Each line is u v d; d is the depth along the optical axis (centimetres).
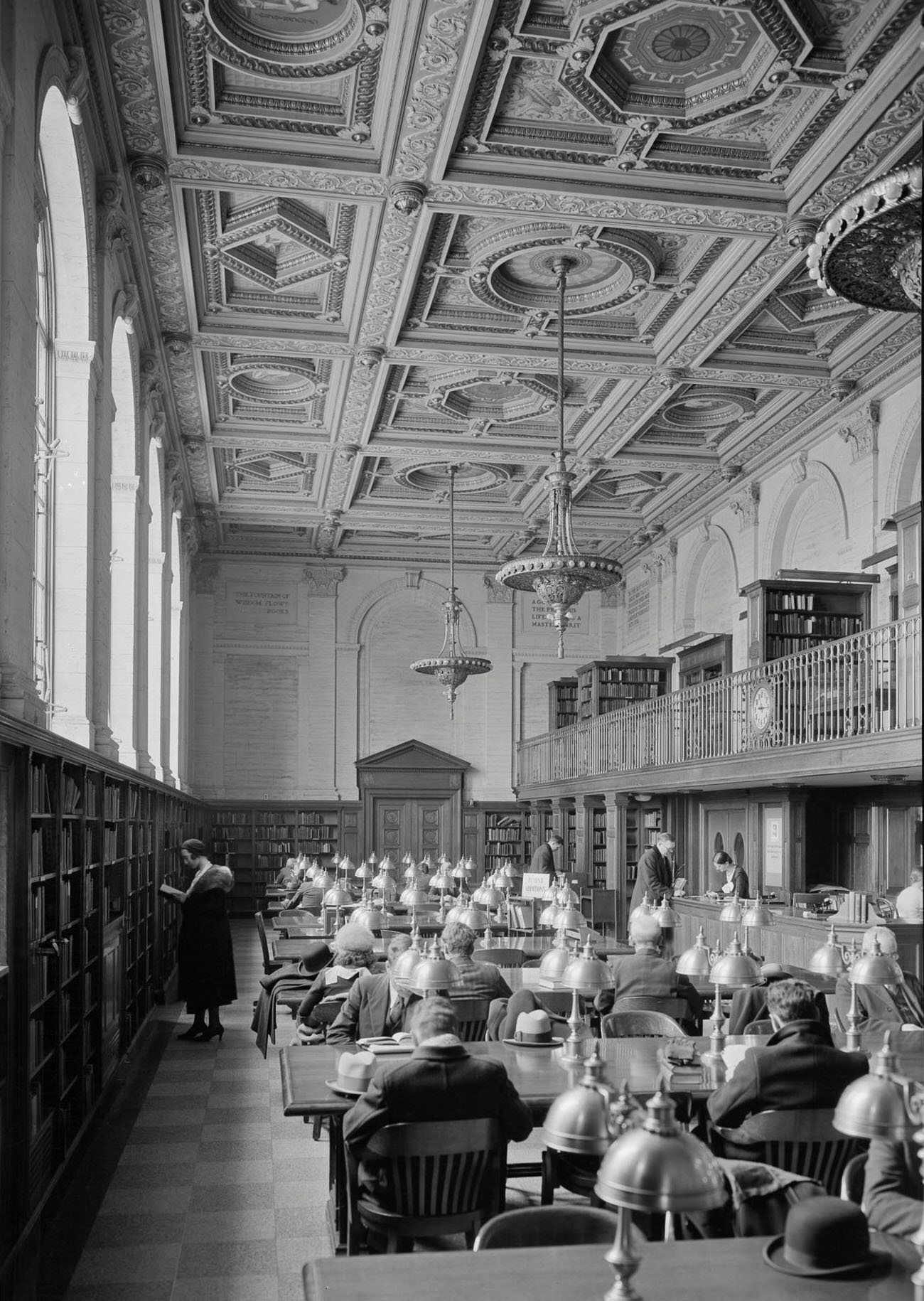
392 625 2541
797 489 1688
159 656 1602
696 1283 284
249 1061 1014
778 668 1361
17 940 555
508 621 2569
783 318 1299
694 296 1215
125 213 991
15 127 604
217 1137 775
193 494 2020
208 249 1128
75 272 866
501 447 1747
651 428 1680
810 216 1023
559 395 1146
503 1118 446
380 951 984
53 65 692
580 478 1855
